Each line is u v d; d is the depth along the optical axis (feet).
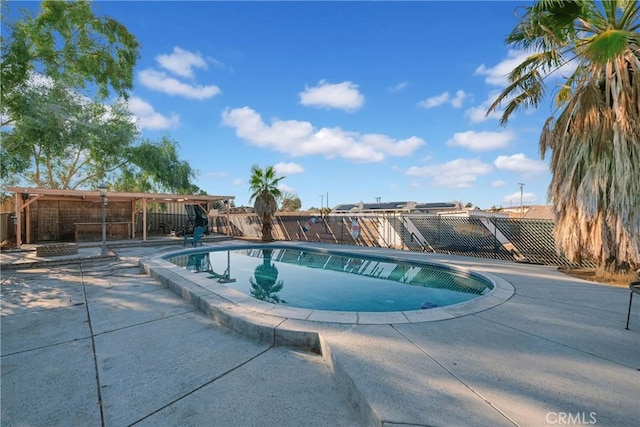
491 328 11.39
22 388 8.11
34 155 42.32
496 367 8.34
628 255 17.95
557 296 16.08
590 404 6.71
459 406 6.55
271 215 52.16
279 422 6.77
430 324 11.68
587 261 24.56
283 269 31.22
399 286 23.90
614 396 7.03
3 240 42.34
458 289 23.00
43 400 7.58
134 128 53.16
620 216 17.98
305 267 32.42
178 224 64.59
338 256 38.81
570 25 18.78
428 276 27.73
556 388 7.34
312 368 9.35
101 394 7.86
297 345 10.76
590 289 17.70
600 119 18.58
